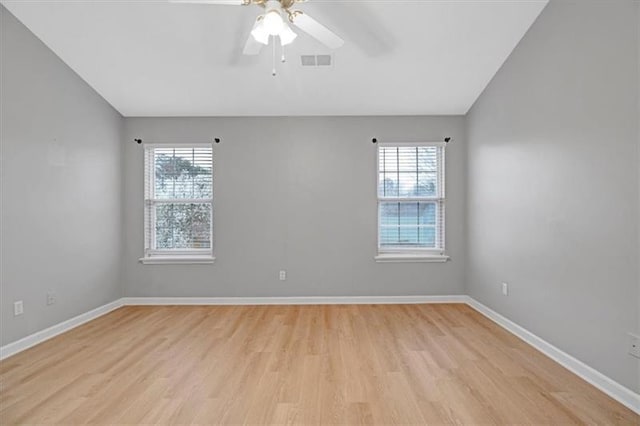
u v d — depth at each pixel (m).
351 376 2.61
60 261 3.61
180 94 4.22
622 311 2.25
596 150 2.44
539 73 3.08
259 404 2.24
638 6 2.10
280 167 4.68
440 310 4.35
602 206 2.40
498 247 3.83
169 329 3.68
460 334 3.50
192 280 4.68
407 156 4.73
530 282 3.25
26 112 3.21
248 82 4.02
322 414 2.13
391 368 2.74
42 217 3.39
